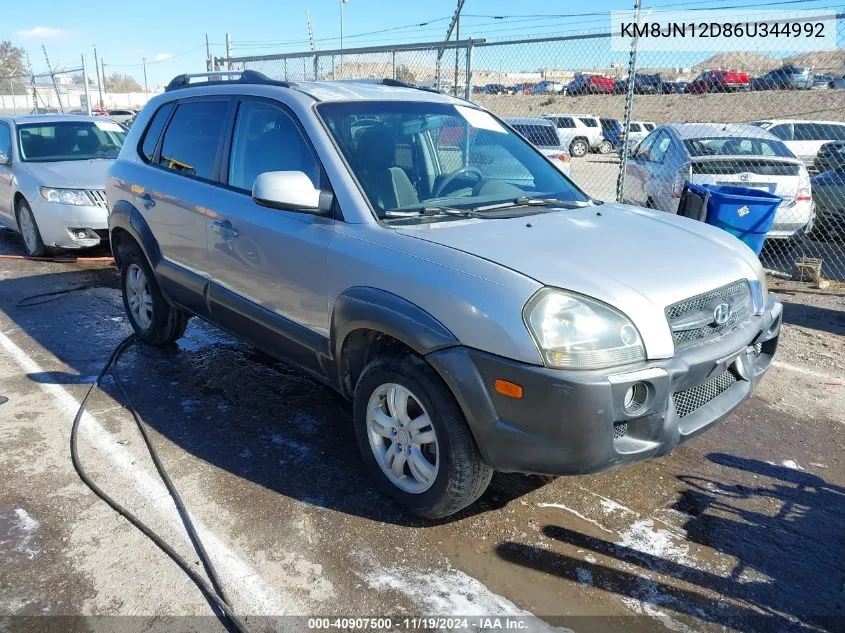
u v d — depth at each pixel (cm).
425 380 293
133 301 549
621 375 262
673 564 293
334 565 289
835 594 277
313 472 361
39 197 808
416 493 315
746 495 346
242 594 272
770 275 812
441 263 292
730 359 300
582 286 272
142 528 311
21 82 2914
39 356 525
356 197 337
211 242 421
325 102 380
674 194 848
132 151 526
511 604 269
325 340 348
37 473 358
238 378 485
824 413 441
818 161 1094
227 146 423
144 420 418
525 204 377
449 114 418
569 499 340
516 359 264
